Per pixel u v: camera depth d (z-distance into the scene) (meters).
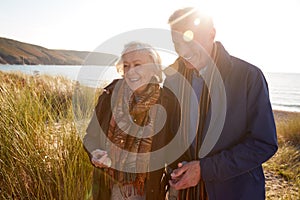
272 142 1.50
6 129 2.95
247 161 1.51
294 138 7.75
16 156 2.70
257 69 1.57
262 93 1.53
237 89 1.56
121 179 1.79
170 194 1.87
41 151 2.74
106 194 1.88
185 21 1.54
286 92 62.59
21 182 2.54
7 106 3.38
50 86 6.19
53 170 2.61
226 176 1.55
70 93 5.33
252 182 1.63
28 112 3.25
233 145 1.60
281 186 4.19
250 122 1.56
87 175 2.58
